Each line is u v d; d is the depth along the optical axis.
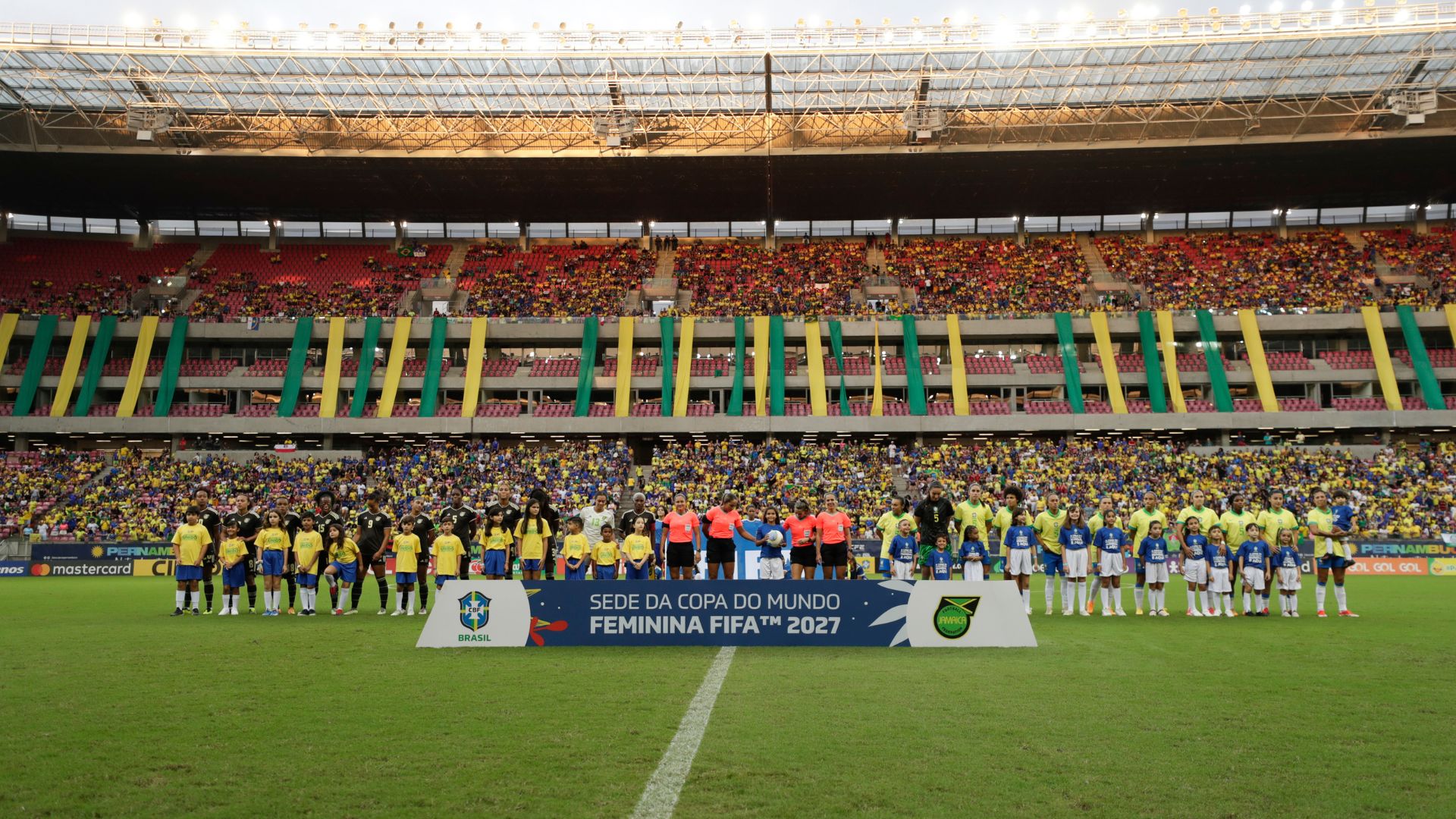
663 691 9.83
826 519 17.77
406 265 67.19
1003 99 52.78
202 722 8.37
